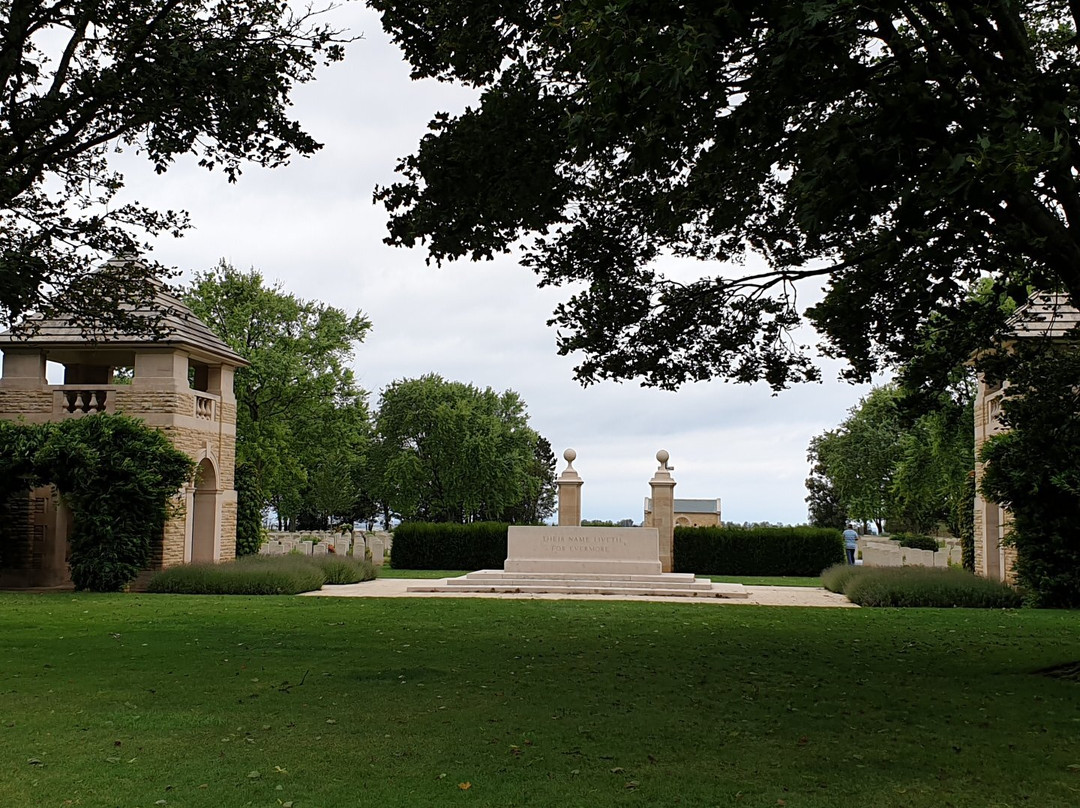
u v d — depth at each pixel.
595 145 9.59
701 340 15.67
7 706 9.71
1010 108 7.89
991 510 27.70
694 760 7.80
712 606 22.27
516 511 90.94
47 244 14.71
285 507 71.81
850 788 7.06
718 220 13.20
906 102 8.14
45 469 25.78
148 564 27.08
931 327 13.99
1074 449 13.47
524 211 12.52
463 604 21.95
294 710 9.59
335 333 49.34
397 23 12.89
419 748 8.13
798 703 10.05
